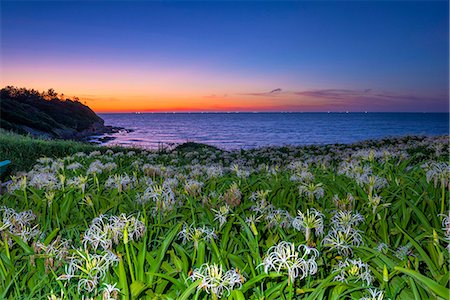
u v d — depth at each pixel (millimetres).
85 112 96250
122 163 8164
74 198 3934
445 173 3346
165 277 2223
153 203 3564
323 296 2221
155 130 105812
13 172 10430
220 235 3080
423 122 179125
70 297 2297
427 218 3359
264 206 3326
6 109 60281
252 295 2199
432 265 2320
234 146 45750
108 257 2250
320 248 2645
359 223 3148
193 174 4984
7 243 2619
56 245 2561
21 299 2311
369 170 4410
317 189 3678
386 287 2127
